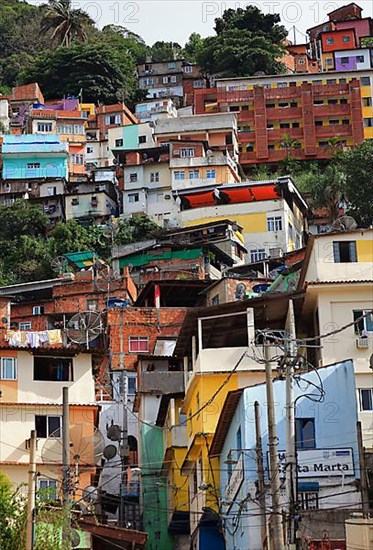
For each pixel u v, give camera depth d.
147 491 49.78
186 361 47.97
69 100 140.62
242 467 34.94
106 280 78.75
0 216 106.62
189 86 155.88
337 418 35.62
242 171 118.44
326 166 119.25
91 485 43.62
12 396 45.75
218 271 84.06
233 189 97.25
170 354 60.62
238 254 89.75
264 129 123.50
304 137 122.88
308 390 36.00
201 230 89.88
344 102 125.25
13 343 50.06
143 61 178.62
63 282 81.94
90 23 172.12
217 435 39.31
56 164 120.69
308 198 106.38
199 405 41.91
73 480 42.94
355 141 122.75
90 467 43.53
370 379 42.66
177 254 84.38
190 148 111.94
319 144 123.25
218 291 66.88
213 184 102.31
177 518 46.62
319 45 159.62
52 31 178.50
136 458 55.34
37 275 98.31
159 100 148.25
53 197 110.62
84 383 46.81
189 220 98.44
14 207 107.25
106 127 135.62
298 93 124.94
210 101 128.50
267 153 122.50
